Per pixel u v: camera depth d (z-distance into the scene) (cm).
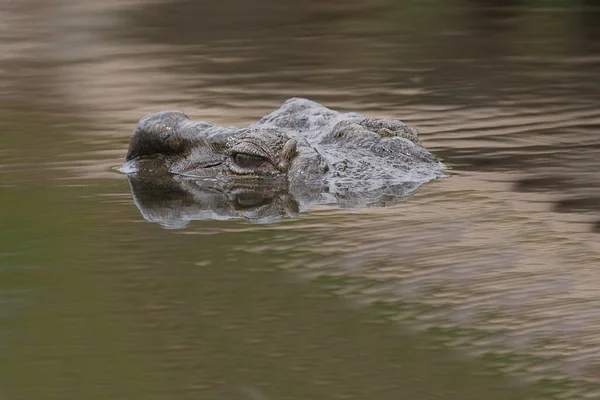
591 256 1366
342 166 1886
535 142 2161
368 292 1276
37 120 2631
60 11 5178
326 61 3572
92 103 2891
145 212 1692
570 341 1111
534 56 3531
